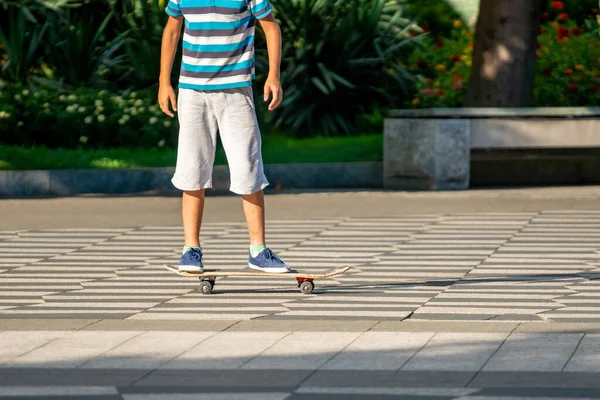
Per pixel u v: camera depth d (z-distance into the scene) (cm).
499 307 1005
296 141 2286
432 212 1814
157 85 2352
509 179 2098
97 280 1173
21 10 2375
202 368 766
